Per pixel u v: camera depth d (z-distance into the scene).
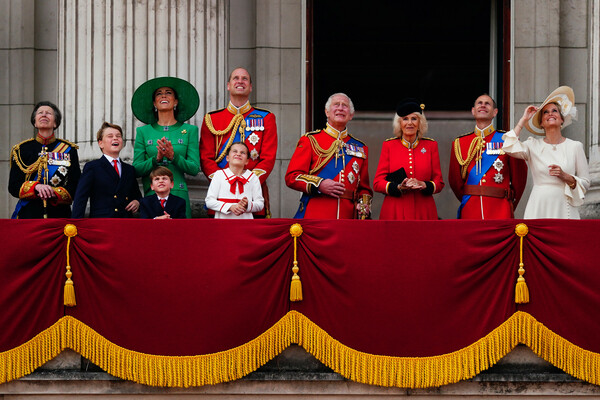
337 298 23.84
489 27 33.59
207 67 29.91
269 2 32.53
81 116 29.41
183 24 29.72
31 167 26.61
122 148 29.03
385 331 23.77
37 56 32.62
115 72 29.31
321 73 33.56
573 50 32.38
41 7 32.75
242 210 25.14
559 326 23.62
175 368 23.72
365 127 33.78
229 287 23.86
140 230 23.98
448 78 33.84
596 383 23.48
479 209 27.08
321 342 23.78
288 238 23.98
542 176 26.03
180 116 27.86
